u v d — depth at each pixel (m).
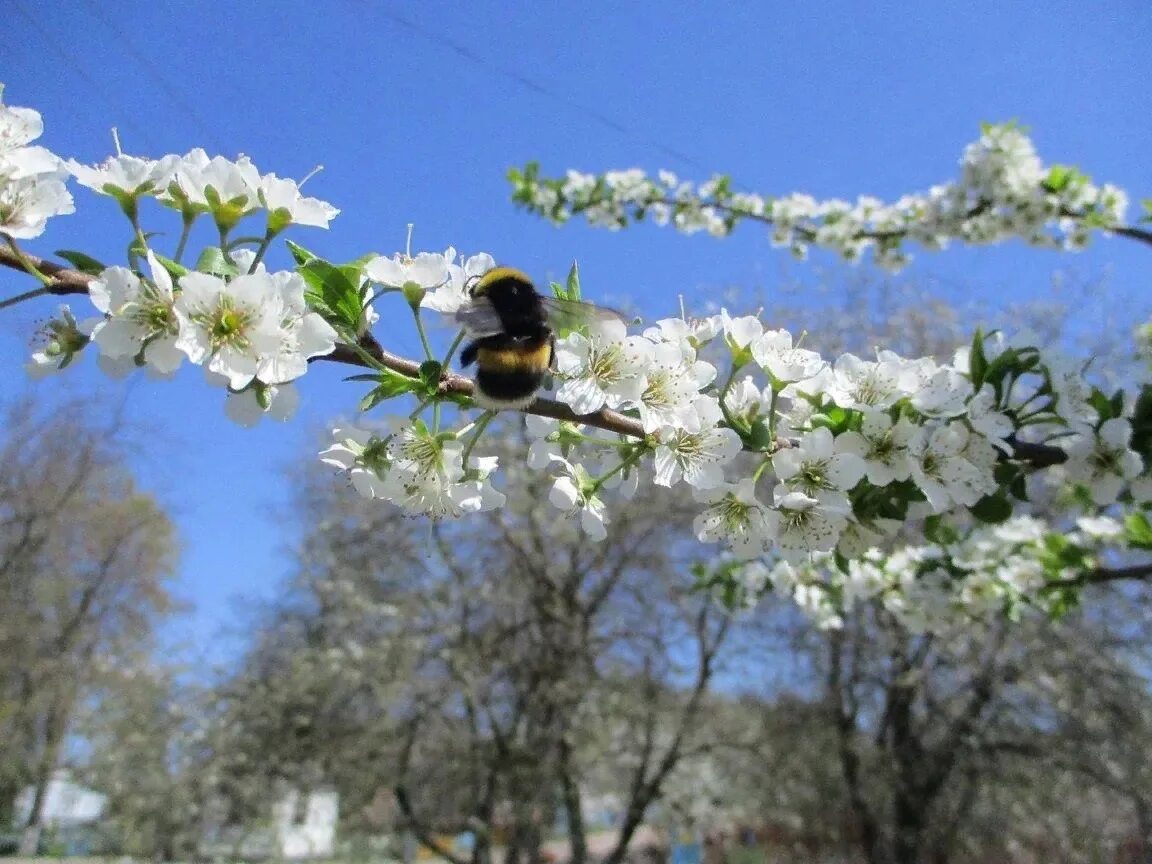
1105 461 2.92
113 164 2.05
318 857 19.23
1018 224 5.97
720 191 7.55
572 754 14.62
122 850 16.55
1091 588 11.51
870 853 15.30
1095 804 15.56
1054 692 13.77
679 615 15.62
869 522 2.69
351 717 15.70
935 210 6.34
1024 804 14.78
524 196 7.71
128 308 1.95
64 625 22.27
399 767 15.03
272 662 16.66
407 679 14.75
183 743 16.61
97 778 17.28
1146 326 4.57
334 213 2.15
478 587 15.06
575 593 14.87
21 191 1.94
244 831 16.53
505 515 14.21
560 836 19.47
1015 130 5.89
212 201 2.08
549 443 2.57
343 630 15.73
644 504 14.62
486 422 2.45
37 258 1.98
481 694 14.81
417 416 2.42
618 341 2.45
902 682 13.45
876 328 15.41
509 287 2.42
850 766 15.45
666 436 2.52
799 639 15.38
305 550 16.23
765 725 16.50
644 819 18.06
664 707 15.56
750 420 2.63
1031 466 3.01
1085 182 5.82
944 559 4.81
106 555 22.98
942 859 15.00
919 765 15.07
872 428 2.59
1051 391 2.87
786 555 2.60
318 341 2.05
